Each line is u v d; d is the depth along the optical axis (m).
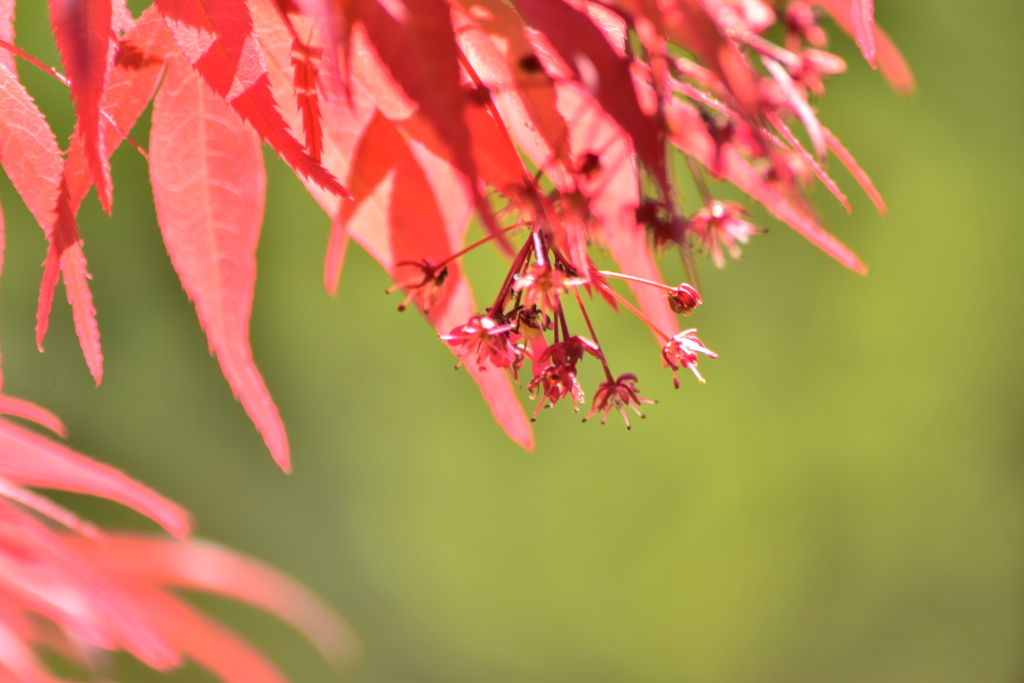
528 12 0.80
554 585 8.45
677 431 8.06
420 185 0.99
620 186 1.09
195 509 7.26
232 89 0.81
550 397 0.95
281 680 1.66
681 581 8.40
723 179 1.15
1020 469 8.04
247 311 1.00
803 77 1.40
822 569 8.31
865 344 7.71
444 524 8.28
